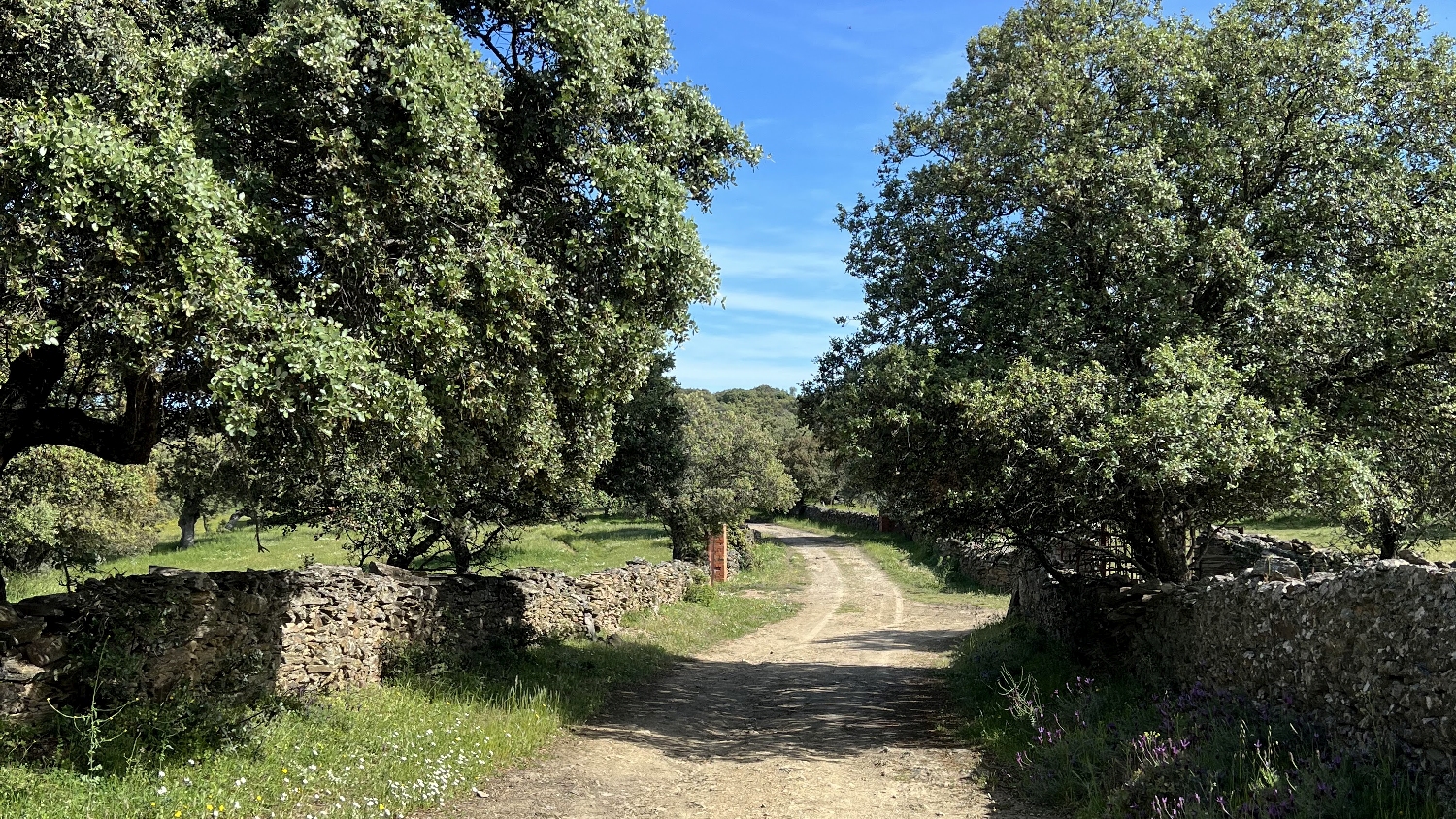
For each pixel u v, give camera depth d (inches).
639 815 290.0
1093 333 469.1
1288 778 228.8
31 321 228.7
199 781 251.3
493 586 574.6
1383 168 457.4
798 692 566.9
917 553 1752.0
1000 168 488.4
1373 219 434.6
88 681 271.9
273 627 362.0
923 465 475.2
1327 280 441.1
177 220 237.1
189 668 316.5
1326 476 365.7
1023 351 464.1
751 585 1352.1
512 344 320.5
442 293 295.3
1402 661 236.4
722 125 407.5
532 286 308.8
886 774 344.2
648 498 792.9
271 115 291.4
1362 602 257.0
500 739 363.3
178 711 286.5
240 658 340.5
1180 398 366.0
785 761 372.5
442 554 974.4
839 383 506.3
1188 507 447.5
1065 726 350.3
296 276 293.4
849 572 1557.6
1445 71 457.7
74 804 220.4
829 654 760.3
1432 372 398.3
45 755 246.2
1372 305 394.6
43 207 225.0
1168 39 490.3
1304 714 286.8
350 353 258.5
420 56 283.9
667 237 343.9
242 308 246.8
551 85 348.5
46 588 742.5
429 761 312.7
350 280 295.3
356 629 420.2
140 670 287.6
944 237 498.9
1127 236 447.2
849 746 403.2
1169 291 441.4
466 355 304.8
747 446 1389.0
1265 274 446.0
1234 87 479.8
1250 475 377.1
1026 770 314.3
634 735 421.7
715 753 391.2
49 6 263.6
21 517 745.0
